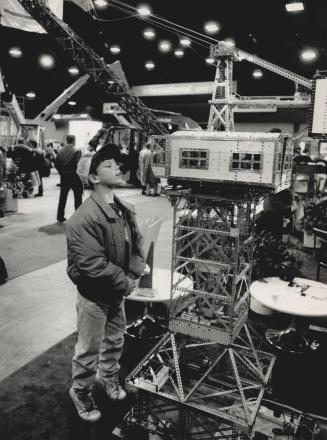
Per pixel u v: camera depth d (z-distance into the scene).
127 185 16.45
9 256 6.03
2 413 2.65
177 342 3.16
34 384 2.96
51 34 8.14
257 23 11.07
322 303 3.36
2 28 13.43
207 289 2.61
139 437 2.45
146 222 3.58
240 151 2.17
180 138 2.30
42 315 4.09
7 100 12.69
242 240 2.53
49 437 2.46
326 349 3.60
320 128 2.79
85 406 2.59
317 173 7.89
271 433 2.46
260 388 2.63
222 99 2.71
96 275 2.25
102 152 2.33
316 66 14.08
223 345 2.56
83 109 27.39
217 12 10.84
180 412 2.58
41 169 12.12
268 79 18.27
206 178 2.28
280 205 5.21
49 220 8.69
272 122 21.08
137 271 2.65
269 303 3.33
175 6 10.95
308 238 6.85
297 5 8.82
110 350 2.73
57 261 5.88
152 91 21.33
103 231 2.33
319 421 2.53
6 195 9.12
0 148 8.89
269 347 3.24
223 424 2.58
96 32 13.70
